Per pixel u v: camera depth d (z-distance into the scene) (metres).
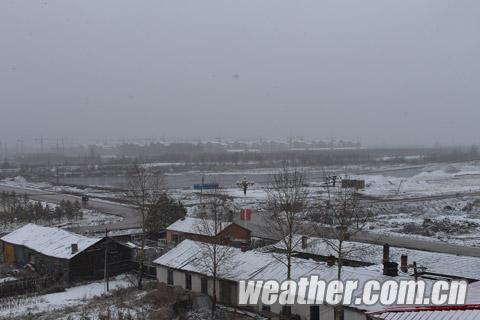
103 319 36.41
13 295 44.88
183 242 46.94
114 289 45.31
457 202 101.38
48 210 81.12
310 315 34.19
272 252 44.56
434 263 40.47
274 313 36.47
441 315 17.30
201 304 39.44
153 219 65.06
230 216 63.56
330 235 50.81
